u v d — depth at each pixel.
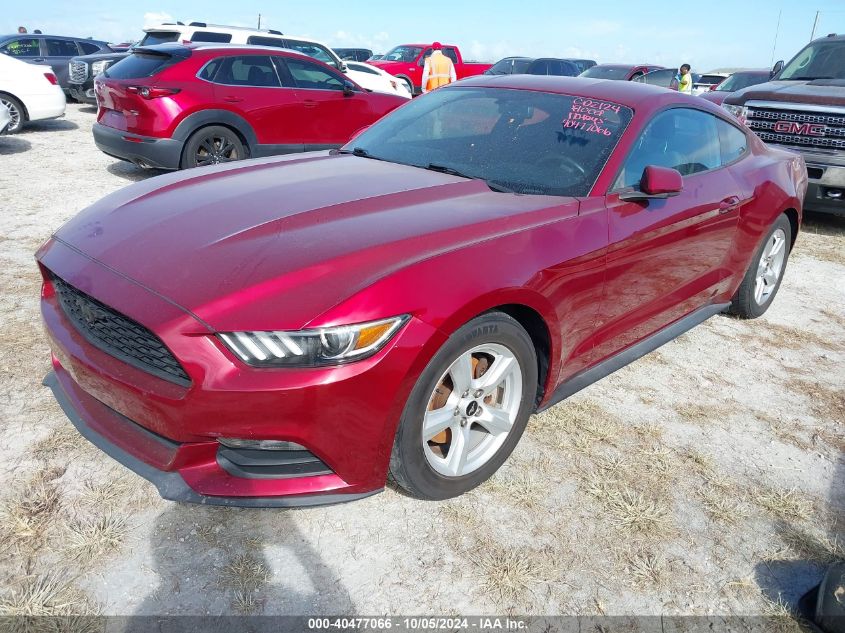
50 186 7.00
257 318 1.95
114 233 2.46
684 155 3.54
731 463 2.97
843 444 3.22
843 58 7.80
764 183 4.12
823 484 2.89
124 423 2.31
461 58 20.19
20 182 7.08
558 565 2.28
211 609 1.99
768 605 2.21
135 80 6.86
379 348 2.04
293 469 2.15
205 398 1.95
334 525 2.36
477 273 2.29
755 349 4.22
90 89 13.76
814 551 2.46
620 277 2.96
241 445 2.07
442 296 2.16
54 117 10.59
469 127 3.45
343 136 8.35
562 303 2.64
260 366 1.96
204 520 2.33
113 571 2.09
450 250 2.31
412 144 3.49
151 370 2.08
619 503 2.60
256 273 2.08
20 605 1.94
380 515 2.43
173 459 2.10
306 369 1.97
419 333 2.10
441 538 2.34
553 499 2.60
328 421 2.02
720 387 3.68
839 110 6.59
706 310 4.06
